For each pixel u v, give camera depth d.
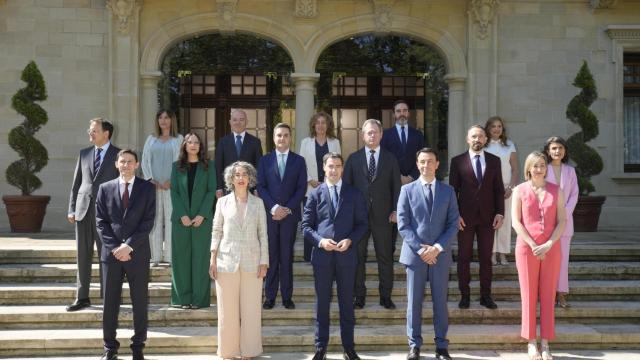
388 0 10.30
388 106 12.55
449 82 10.59
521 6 10.57
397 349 5.75
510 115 10.58
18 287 6.57
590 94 9.66
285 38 10.42
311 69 10.44
